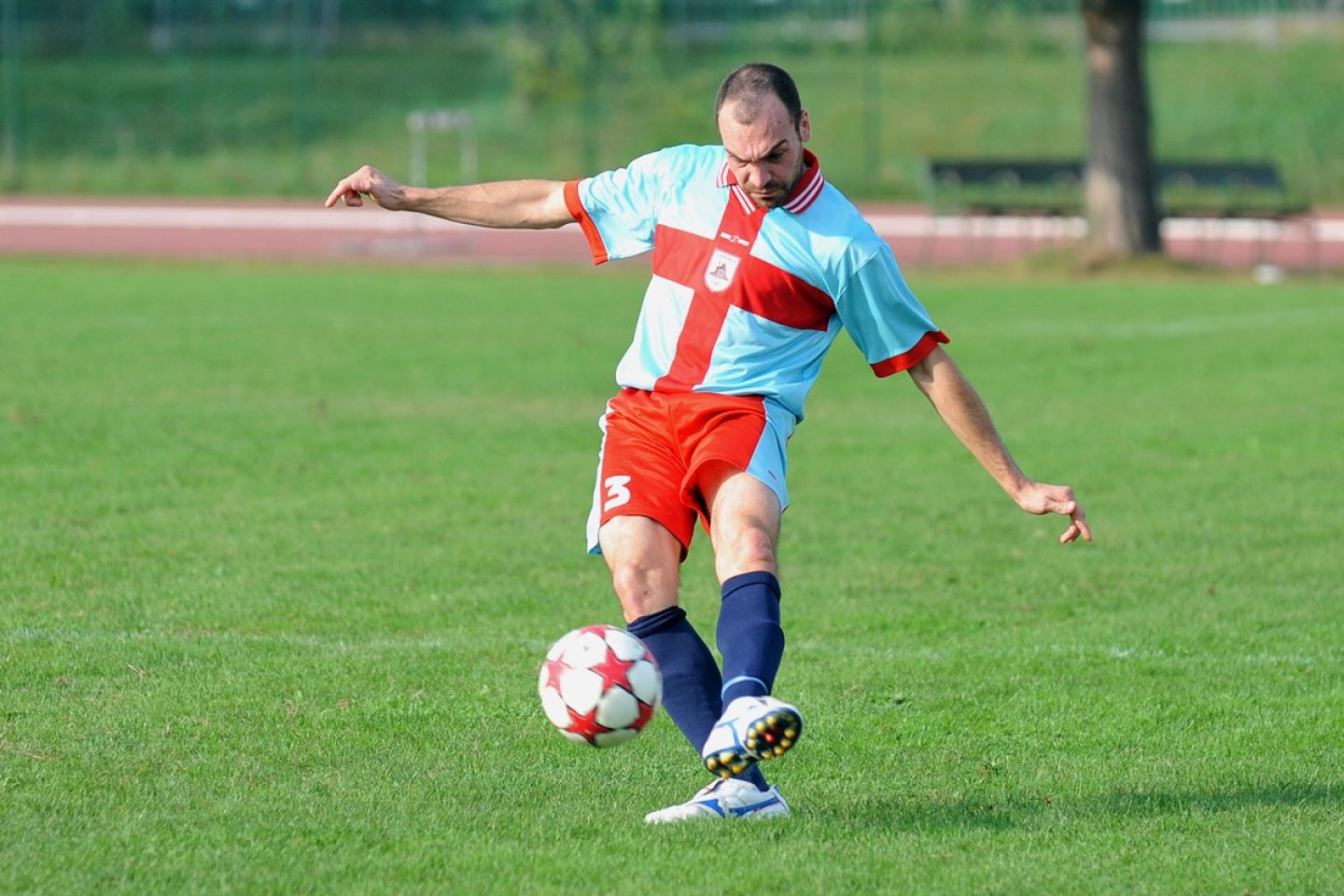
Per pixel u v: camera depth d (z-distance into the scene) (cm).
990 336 6506
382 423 4391
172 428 4191
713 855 1520
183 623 2466
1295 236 11038
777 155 1537
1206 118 14250
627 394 1709
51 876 1448
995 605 2727
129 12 16112
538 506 3428
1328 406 4912
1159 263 8825
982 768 1869
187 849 1529
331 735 1938
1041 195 11869
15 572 2736
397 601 2642
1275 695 2202
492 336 6206
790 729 1377
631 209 1688
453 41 16238
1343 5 16062
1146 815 1684
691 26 15425
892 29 15762
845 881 1459
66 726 1939
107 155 14312
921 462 4066
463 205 1736
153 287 7619
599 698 1484
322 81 15662
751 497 1577
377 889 1437
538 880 1462
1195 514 3466
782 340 1645
